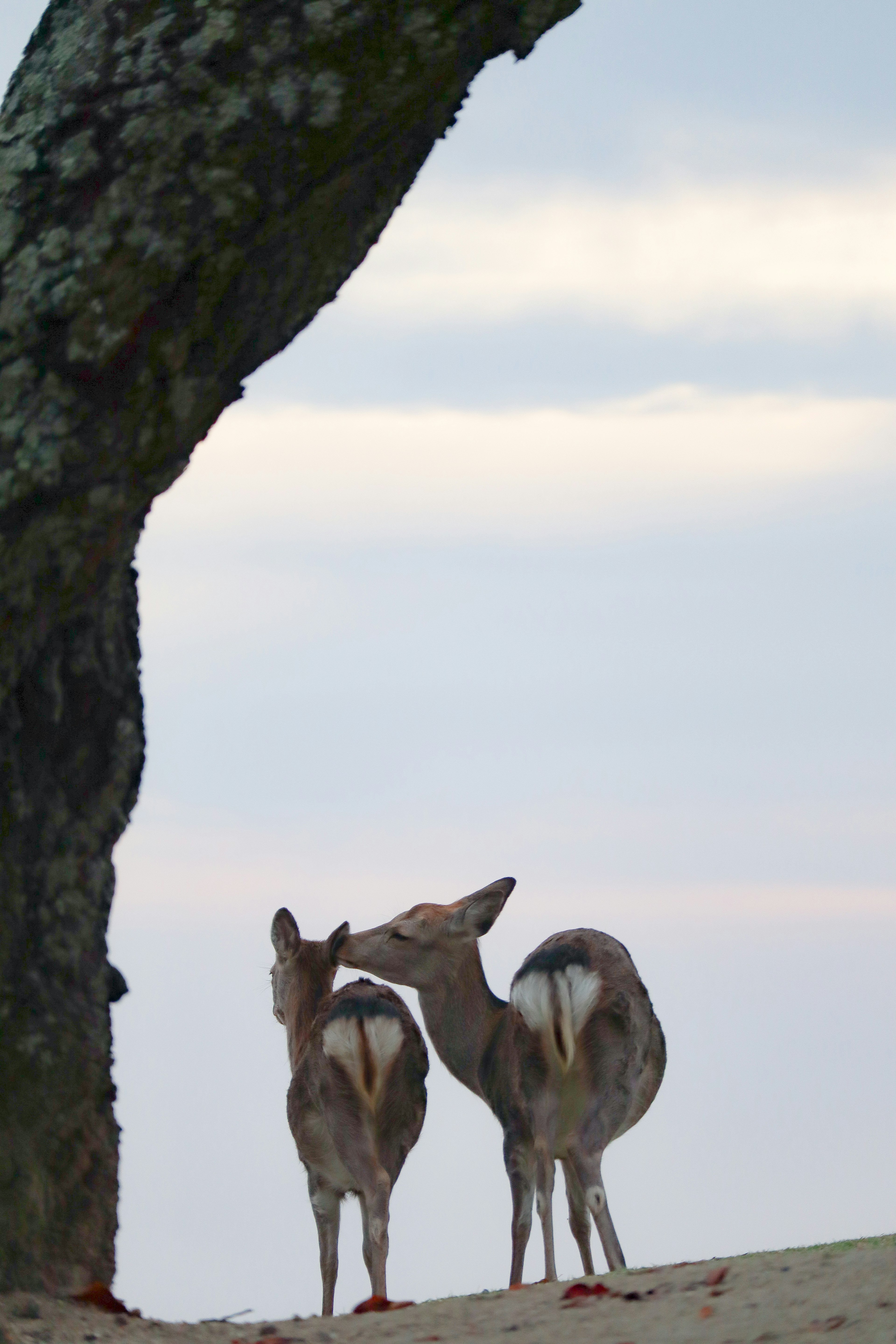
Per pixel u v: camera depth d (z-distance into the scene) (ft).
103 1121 69.10
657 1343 58.80
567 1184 120.67
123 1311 65.82
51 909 68.13
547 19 67.15
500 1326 67.41
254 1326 71.46
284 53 63.72
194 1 64.23
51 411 63.00
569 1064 112.88
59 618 67.77
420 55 65.00
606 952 117.70
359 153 66.49
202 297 65.05
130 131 63.21
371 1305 83.35
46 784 68.03
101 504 65.26
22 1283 64.49
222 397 68.74
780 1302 62.08
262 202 64.28
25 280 62.90
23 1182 64.80
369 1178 118.42
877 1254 69.31
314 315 70.85
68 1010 67.97
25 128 64.39
